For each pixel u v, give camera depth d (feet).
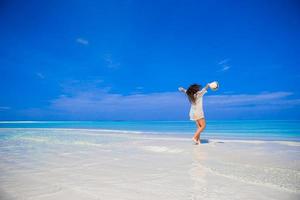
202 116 23.65
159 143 25.29
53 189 10.09
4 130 53.57
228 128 54.49
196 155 17.85
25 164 15.19
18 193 9.60
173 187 10.30
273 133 39.58
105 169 13.66
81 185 10.64
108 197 9.14
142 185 10.61
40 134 40.16
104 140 29.40
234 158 16.42
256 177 11.66
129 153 19.39
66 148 22.56
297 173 12.29
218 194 9.45
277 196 9.21
